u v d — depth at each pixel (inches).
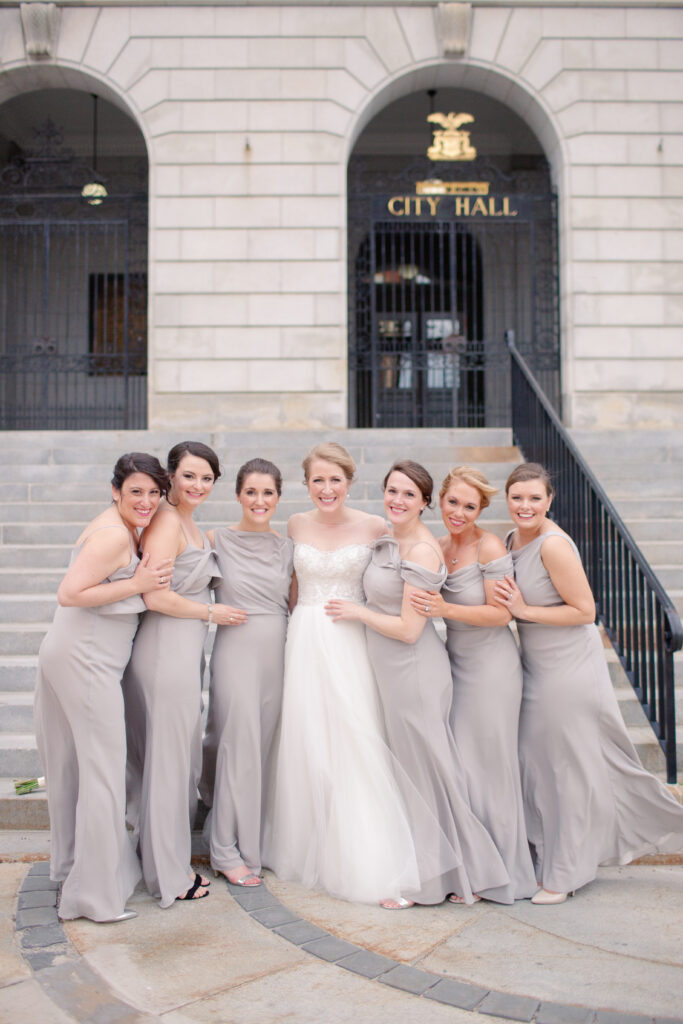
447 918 115.6
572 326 375.6
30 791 148.2
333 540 135.3
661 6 378.3
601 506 193.3
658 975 100.0
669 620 149.0
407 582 122.5
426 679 123.9
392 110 495.2
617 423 374.0
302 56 374.6
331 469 131.5
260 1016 91.2
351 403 480.7
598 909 119.0
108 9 374.6
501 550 128.2
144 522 119.6
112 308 503.5
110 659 117.2
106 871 113.7
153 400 370.3
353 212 431.5
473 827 121.9
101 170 530.0
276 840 130.6
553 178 398.6
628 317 376.2
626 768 127.1
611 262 377.1
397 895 118.7
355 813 122.3
